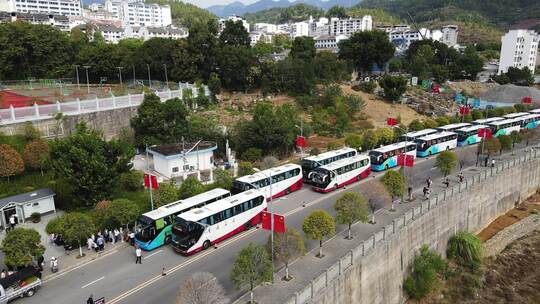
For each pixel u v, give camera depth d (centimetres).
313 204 3838
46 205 3553
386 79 8825
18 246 2450
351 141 5481
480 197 4262
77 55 8581
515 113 7856
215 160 5066
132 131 5338
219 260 2811
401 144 5300
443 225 3678
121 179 3831
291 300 2062
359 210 2955
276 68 8231
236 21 9362
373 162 4922
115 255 2916
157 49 8356
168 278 2580
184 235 2884
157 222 2969
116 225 3188
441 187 4241
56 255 2889
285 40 16888
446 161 4253
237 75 8019
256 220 3388
